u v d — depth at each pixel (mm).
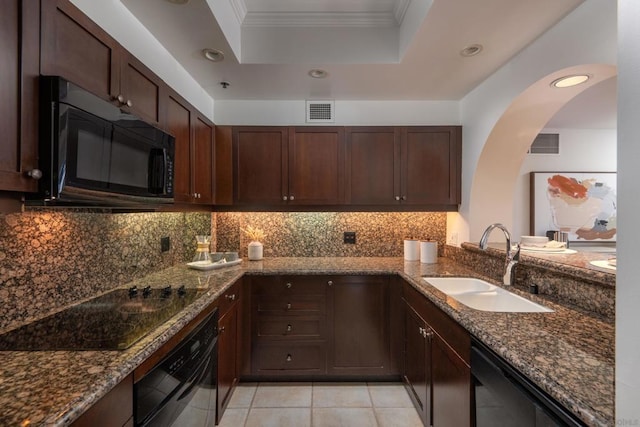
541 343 1005
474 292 1833
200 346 1441
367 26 1982
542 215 3660
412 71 2080
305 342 2295
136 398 951
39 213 1260
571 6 1398
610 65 1314
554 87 1710
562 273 1433
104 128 1118
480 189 2406
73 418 690
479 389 1157
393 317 2287
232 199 2545
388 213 2896
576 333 1084
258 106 2639
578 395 721
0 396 728
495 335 1068
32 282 1229
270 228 2883
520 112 1980
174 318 1238
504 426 996
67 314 1289
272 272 2279
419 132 2574
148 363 1026
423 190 2564
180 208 1977
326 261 2662
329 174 2559
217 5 1531
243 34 1976
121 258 1774
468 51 1806
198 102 2293
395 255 2893
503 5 1394
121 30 1391
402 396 2139
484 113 2230
